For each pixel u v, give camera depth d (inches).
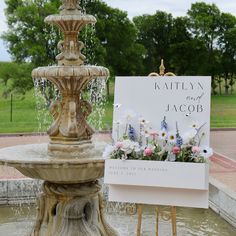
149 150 187.2
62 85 254.7
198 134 190.1
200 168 180.7
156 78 197.2
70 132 250.7
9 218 329.7
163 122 194.7
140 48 1556.3
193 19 1936.5
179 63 1914.4
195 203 184.1
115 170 187.9
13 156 250.2
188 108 192.9
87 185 248.5
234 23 1946.4
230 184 416.5
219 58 1952.5
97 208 254.4
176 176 182.7
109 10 1467.8
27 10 1199.6
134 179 186.2
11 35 1238.9
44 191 252.2
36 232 251.4
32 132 859.4
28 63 1252.5
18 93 1352.1
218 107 1435.8
